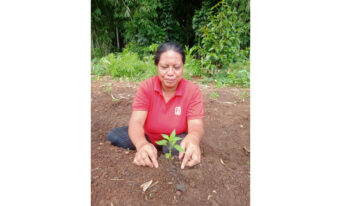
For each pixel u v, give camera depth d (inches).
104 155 78.5
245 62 223.6
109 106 127.7
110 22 362.0
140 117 76.8
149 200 60.2
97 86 162.6
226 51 207.5
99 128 105.2
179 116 78.4
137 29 358.9
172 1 381.7
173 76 68.8
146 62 240.1
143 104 77.1
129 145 84.8
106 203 59.0
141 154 70.4
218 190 65.4
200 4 406.3
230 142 99.3
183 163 70.5
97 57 319.9
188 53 234.5
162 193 62.4
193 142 71.8
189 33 412.2
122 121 112.8
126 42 374.9
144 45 351.6
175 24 392.5
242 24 264.7
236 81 191.9
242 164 81.4
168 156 73.0
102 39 353.1
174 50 67.6
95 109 123.2
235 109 131.1
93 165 72.0
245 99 147.7
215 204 60.9
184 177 68.0
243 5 280.7
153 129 81.6
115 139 86.8
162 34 362.9
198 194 63.3
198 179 68.1
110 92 148.1
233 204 61.4
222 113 125.9
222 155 87.8
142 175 67.7
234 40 211.0
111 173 68.4
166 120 78.9
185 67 215.9
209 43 213.3
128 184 64.4
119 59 229.5
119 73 210.2
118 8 346.0
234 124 114.3
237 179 70.6
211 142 99.0
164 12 381.1
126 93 147.6
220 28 207.5
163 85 74.8
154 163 70.6
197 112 77.1
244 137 103.3
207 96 152.6
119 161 74.7
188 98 77.0
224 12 212.5
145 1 341.7
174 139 67.7
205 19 332.2
